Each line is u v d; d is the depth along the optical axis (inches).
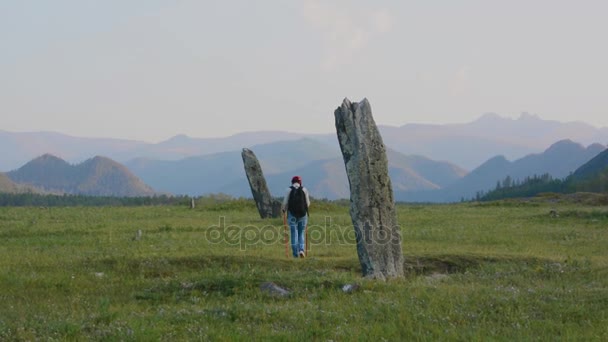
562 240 1488.7
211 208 2618.1
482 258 1117.1
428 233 1614.2
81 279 927.0
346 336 614.5
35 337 607.8
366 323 670.5
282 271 972.6
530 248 1328.7
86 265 1028.5
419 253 1136.8
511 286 882.1
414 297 782.5
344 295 805.9
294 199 1155.3
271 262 1053.8
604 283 895.1
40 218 2066.9
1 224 1802.4
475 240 1469.0
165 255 1108.5
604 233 1635.1
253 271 943.0
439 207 2982.3
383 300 763.4
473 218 2134.6
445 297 777.6
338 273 948.6
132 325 641.0
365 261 962.7
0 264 1022.4
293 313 700.7
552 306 728.3
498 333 630.5
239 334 615.5
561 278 954.7
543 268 1021.8
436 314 698.8
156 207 2893.7
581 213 2092.8
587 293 798.5
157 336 607.5
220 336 605.0
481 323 668.1
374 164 983.0
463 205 3105.3
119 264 1025.5
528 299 762.2
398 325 654.5
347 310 719.7
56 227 1686.8
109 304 778.2
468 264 1085.8
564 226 1833.2
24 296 826.8
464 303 746.8
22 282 888.3
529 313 703.7
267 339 600.7
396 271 971.9
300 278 884.6
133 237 1444.4
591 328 639.1
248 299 796.0
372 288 845.2
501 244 1398.9
